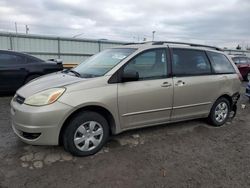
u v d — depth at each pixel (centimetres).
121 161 350
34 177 302
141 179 306
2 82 732
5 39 1634
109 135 405
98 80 362
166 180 306
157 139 435
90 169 325
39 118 322
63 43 1881
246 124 551
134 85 388
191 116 471
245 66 1526
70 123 345
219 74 504
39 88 353
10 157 349
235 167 346
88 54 2020
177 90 433
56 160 346
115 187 288
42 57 1806
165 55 432
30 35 1723
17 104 351
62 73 438
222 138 455
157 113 420
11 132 441
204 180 310
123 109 381
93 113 359
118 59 401
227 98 530
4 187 280
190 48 472
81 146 356
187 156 374
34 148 378
